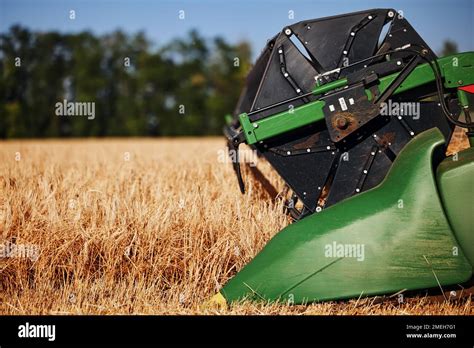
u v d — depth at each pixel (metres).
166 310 3.46
